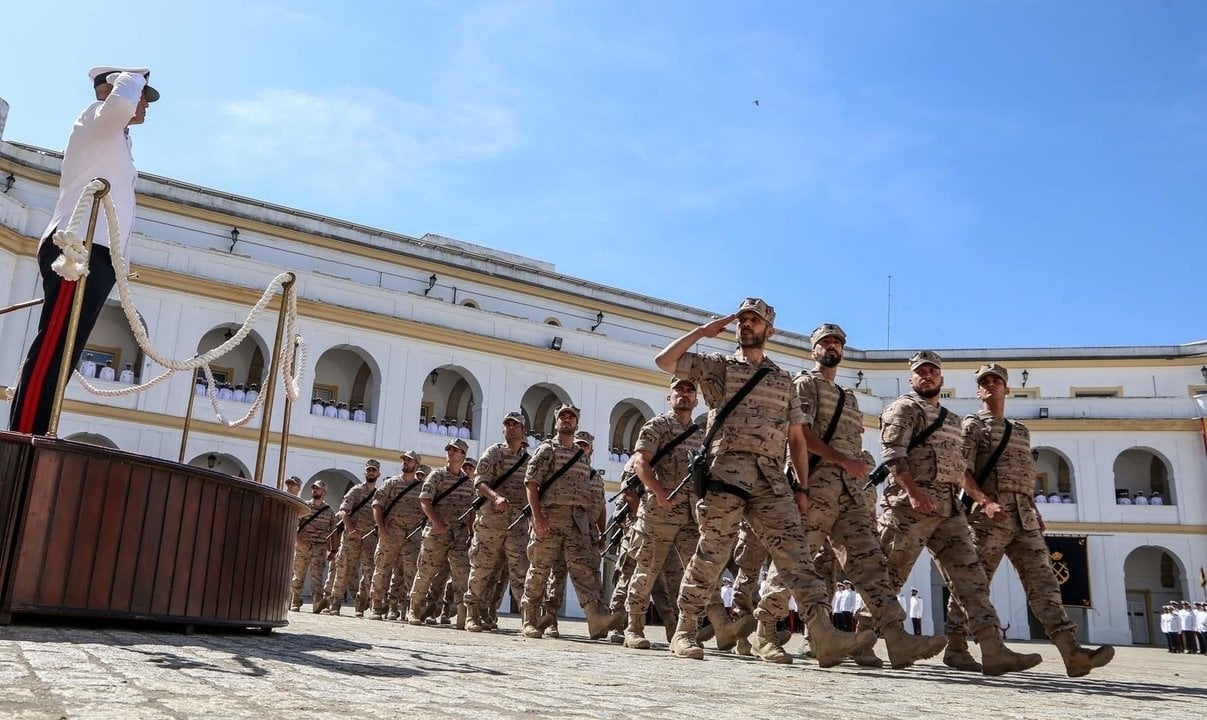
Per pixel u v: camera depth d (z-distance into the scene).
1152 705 4.65
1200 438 33.84
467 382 31.12
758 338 6.60
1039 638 33.03
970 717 3.62
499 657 5.82
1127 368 38.22
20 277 22.97
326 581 18.92
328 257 30.94
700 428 9.17
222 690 3.06
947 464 6.75
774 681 5.05
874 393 40.50
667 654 7.50
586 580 10.26
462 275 33.16
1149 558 35.62
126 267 6.46
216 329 27.59
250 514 6.23
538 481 10.25
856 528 6.72
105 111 6.31
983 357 39.50
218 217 29.17
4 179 25.94
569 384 30.53
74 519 5.16
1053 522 34.38
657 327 37.00
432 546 12.94
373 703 2.98
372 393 28.03
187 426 7.98
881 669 6.67
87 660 3.64
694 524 9.55
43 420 6.10
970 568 6.65
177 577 5.59
